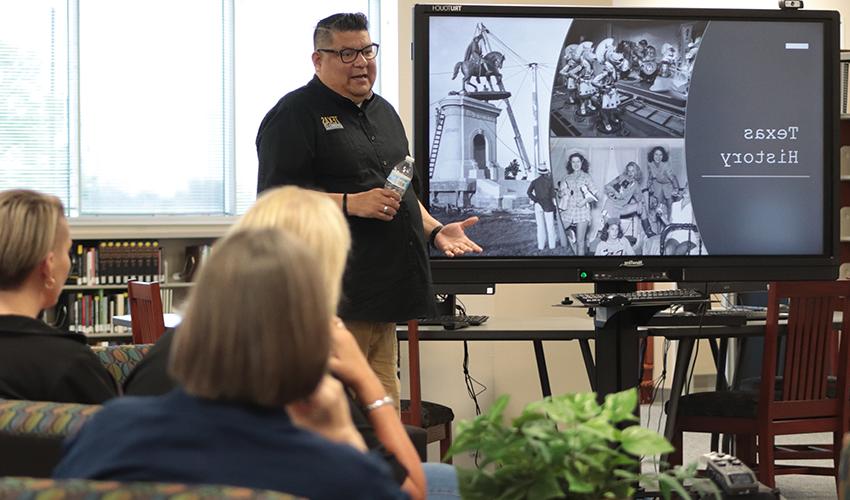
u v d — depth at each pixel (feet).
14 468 6.42
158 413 4.14
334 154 13.07
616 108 16.90
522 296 21.17
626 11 16.84
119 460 4.02
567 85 16.81
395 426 6.89
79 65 29.14
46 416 6.40
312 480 4.10
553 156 16.84
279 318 4.07
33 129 28.94
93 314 27.61
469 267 16.72
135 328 16.58
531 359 21.53
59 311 27.45
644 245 16.99
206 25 30.14
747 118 17.10
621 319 15.37
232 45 30.30
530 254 16.87
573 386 21.44
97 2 29.27
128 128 29.63
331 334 4.25
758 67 17.08
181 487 3.72
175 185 30.01
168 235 28.45
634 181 16.94
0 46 28.66
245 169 30.58
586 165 16.88
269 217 6.08
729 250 17.15
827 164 17.24
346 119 13.21
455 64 16.66
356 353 6.95
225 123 30.35
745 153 17.11
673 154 16.99
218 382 4.08
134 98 29.66
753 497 8.88
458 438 5.59
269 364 4.05
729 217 17.13
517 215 16.80
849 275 24.64
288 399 4.16
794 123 17.16
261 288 4.08
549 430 5.42
